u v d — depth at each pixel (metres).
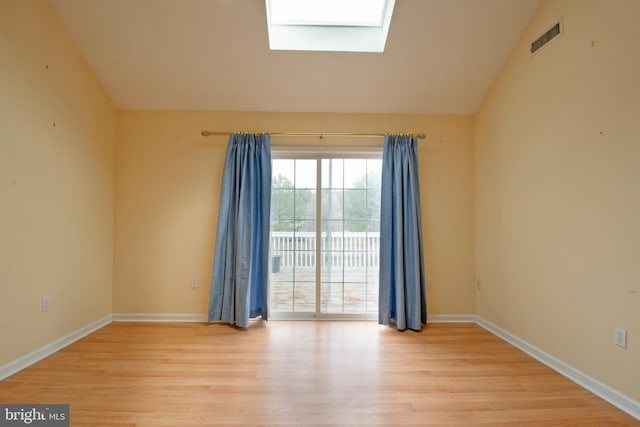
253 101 3.27
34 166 2.30
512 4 2.40
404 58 2.83
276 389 1.95
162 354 2.46
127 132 3.31
